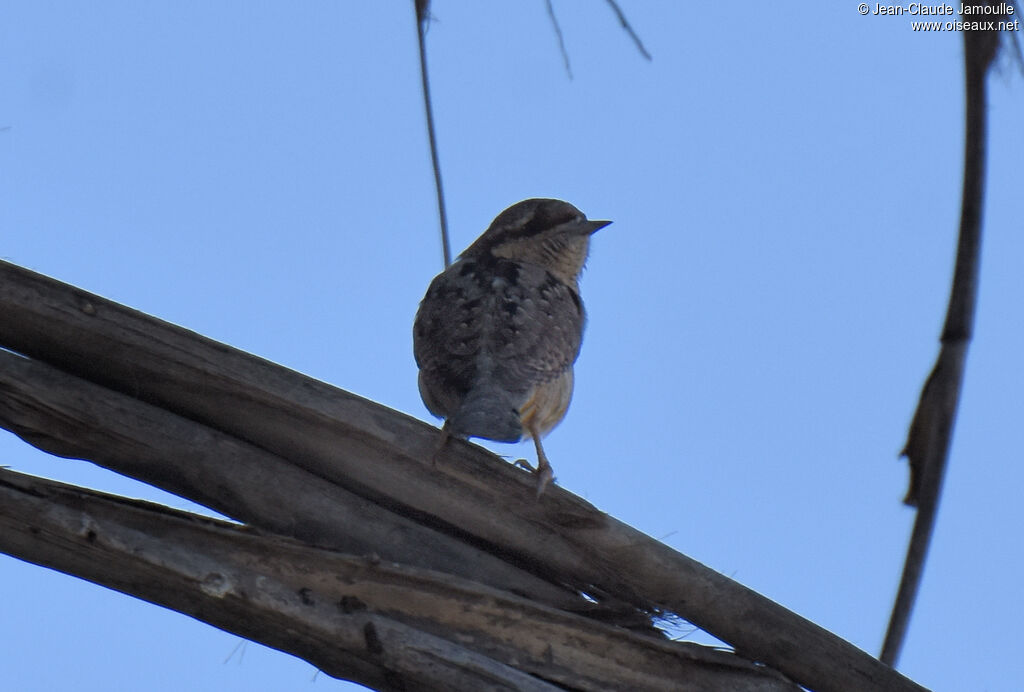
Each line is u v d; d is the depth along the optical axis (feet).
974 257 28.12
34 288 32.81
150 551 29.17
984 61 27.43
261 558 30.30
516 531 32.53
